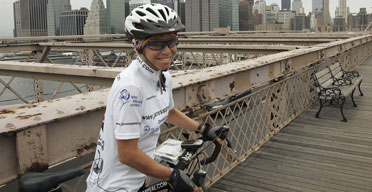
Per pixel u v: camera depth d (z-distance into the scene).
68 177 1.42
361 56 16.28
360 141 5.20
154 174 1.54
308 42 13.67
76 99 2.23
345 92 6.69
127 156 1.49
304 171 4.13
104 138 1.58
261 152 4.74
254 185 3.76
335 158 4.53
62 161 1.90
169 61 1.57
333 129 5.82
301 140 5.25
